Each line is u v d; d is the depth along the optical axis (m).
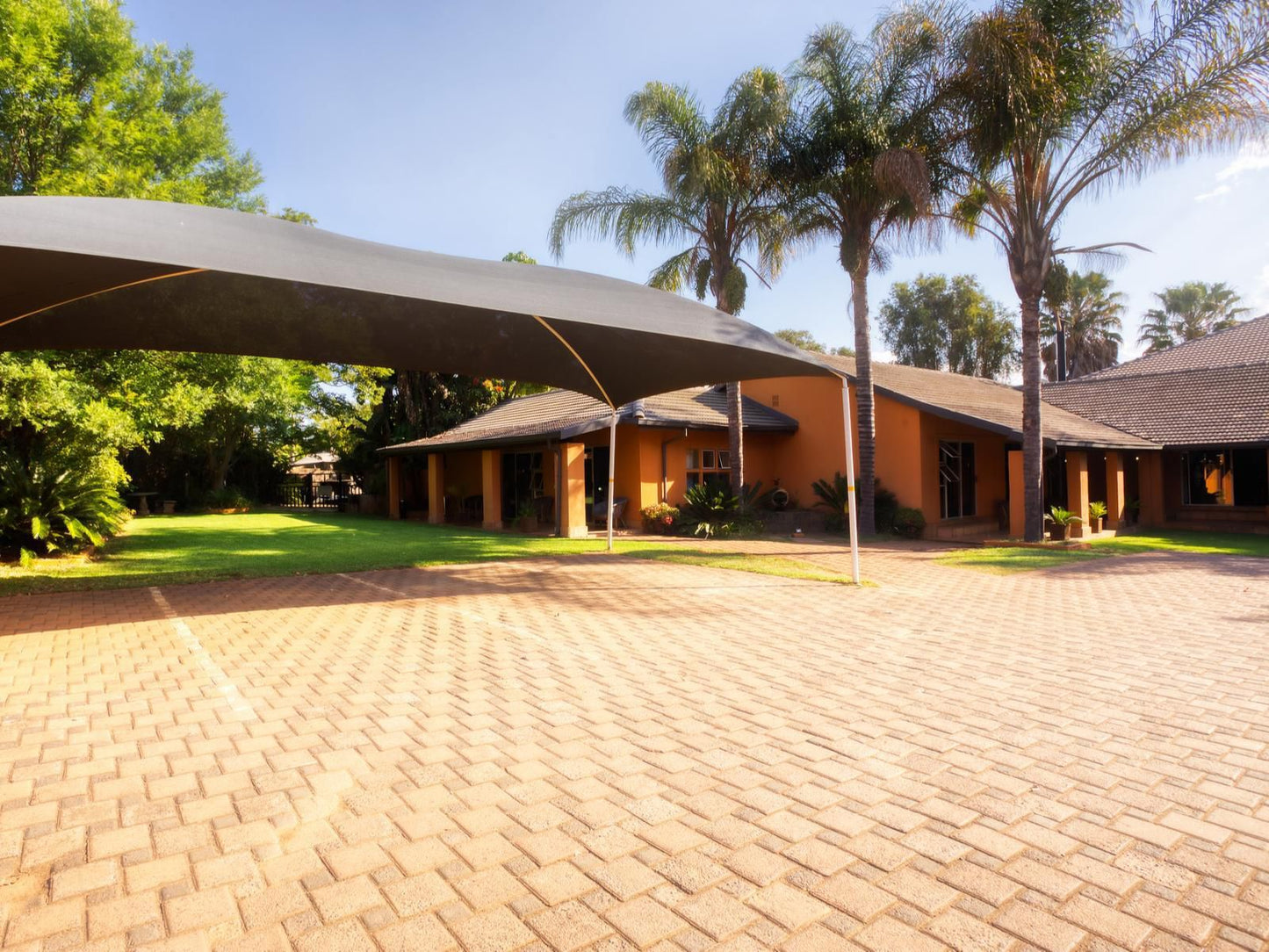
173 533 17.25
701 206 15.16
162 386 14.41
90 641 6.39
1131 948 2.31
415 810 3.24
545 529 17.89
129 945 2.32
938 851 2.89
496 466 18.64
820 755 3.85
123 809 3.25
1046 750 3.92
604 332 9.84
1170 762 3.76
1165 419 19.72
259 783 3.52
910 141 13.83
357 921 2.45
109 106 13.84
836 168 14.41
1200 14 11.82
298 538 15.88
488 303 7.25
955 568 11.25
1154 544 15.00
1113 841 2.97
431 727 4.27
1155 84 12.30
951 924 2.43
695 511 16.73
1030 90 12.02
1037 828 3.08
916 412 16.48
